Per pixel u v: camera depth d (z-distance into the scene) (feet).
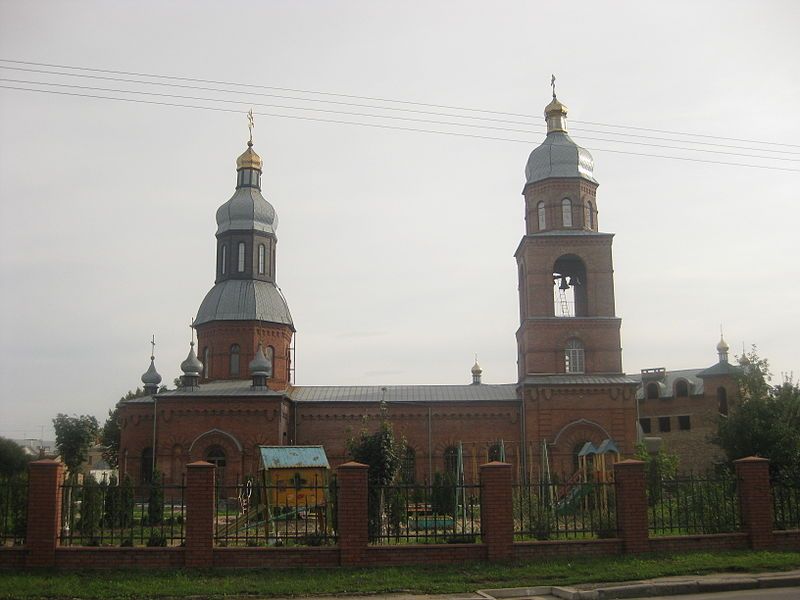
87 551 70.85
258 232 196.34
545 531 85.10
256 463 168.04
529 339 172.55
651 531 91.97
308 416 181.98
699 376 249.55
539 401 169.48
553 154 178.60
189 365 179.42
